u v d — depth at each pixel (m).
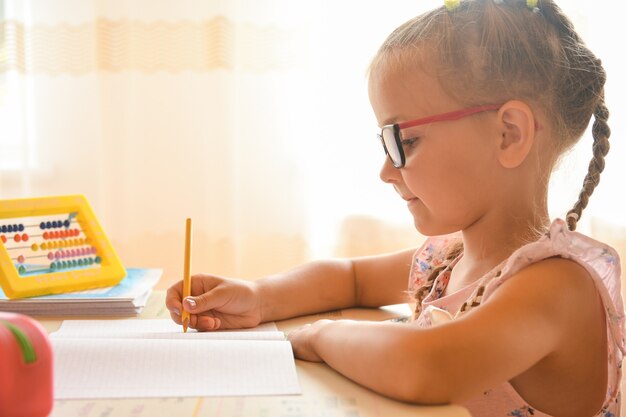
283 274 1.06
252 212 1.88
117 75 1.84
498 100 0.81
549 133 0.83
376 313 1.07
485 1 0.85
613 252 0.76
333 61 1.84
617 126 1.83
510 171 0.82
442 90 0.81
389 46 0.86
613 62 1.83
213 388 0.63
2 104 1.83
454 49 0.81
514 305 0.66
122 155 1.86
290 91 1.86
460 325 0.64
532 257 0.72
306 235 1.88
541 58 0.82
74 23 1.82
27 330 0.54
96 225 1.12
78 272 1.03
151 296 1.08
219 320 0.93
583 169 1.51
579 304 0.71
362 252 1.87
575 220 0.83
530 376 0.75
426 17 0.87
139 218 1.88
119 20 1.83
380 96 0.85
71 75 1.83
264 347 0.73
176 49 1.84
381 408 0.61
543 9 0.85
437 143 0.81
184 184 1.87
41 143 1.84
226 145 1.85
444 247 1.05
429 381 0.61
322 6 1.84
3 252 0.98
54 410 0.58
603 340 0.75
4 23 1.79
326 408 0.60
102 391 0.62
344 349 0.69
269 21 1.84
